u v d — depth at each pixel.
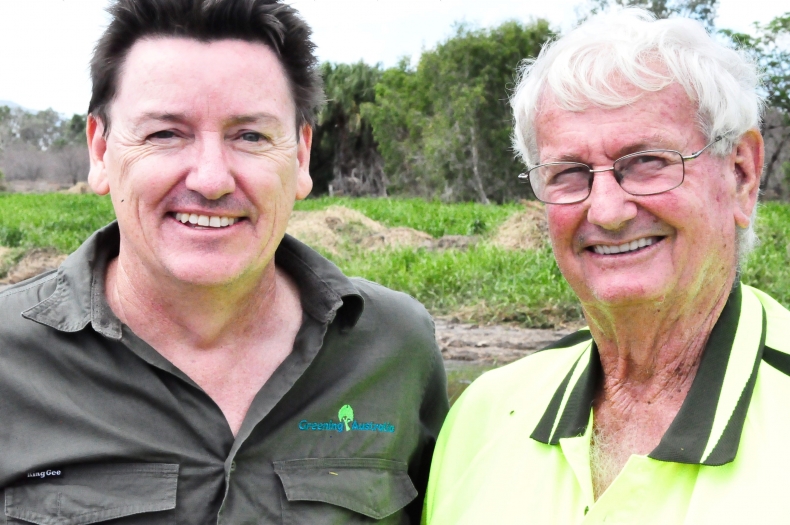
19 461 1.77
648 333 1.67
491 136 29.78
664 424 1.66
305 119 2.00
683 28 1.58
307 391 2.00
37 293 1.97
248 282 1.91
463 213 16.28
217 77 1.75
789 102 22.45
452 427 2.07
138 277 1.91
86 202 22.02
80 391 1.84
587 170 1.62
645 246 1.61
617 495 1.52
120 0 1.78
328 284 2.05
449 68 30.98
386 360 2.12
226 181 1.74
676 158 1.56
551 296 7.92
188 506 1.80
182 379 1.85
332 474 1.94
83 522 1.74
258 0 1.80
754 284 8.08
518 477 1.78
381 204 20.73
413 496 2.07
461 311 8.17
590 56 1.60
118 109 1.82
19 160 50.88
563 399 1.83
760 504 1.37
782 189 22.61
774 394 1.50
